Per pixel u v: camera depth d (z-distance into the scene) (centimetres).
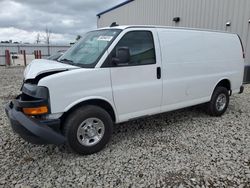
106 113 372
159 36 424
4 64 2369
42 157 360
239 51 585
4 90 874
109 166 336
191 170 326
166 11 1323
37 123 318
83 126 356
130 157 361
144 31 407
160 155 367
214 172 321
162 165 338
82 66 363
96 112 361
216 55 525
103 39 392
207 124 505
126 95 387
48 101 322
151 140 421
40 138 313
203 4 1070
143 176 312
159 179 306
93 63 359
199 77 493
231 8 941
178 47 449
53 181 303
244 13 895
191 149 387
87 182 300
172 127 486
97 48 388
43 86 319
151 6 1457
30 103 320
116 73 372
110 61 367
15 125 325
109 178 308
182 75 459
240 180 304
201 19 1088
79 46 432
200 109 588
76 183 299
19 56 2931
